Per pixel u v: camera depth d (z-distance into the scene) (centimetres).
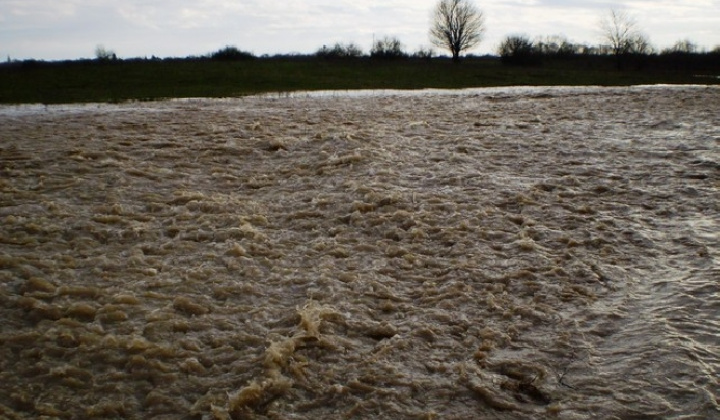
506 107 1938
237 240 778
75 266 696
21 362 527
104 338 554
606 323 591
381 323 595
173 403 486
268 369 517
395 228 809
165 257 728
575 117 1644
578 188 971
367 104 2066
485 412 478
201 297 636
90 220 816
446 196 920
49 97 2303
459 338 575
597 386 500
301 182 997
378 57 5291
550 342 564
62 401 484
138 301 623
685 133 1354
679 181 998
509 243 773
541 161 1119
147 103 2127
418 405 486
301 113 1747
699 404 473
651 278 680
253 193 956
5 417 462
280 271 698
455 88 2948
